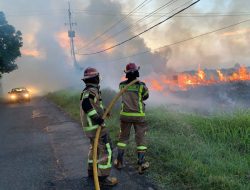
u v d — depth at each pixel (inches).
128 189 183.0
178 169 194.9
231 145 241.1
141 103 213.2
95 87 193.6
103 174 188.9
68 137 350.6
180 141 251.9
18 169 237.5
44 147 307.6
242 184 169.5
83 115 195.9
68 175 216.8
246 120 287.1
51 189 193.3
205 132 276.2
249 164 201.5
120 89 217.5
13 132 414.6
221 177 173.0
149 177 196.1
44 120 517.7
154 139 259.8
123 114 213.9
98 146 191.9
